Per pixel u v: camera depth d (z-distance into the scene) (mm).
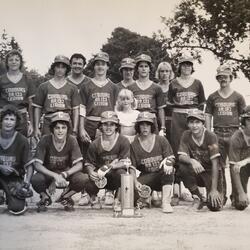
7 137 5273
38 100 5785
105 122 5316
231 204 5672
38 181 5137
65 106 5746
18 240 3924
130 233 4145
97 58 5953
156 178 5418
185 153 5539
